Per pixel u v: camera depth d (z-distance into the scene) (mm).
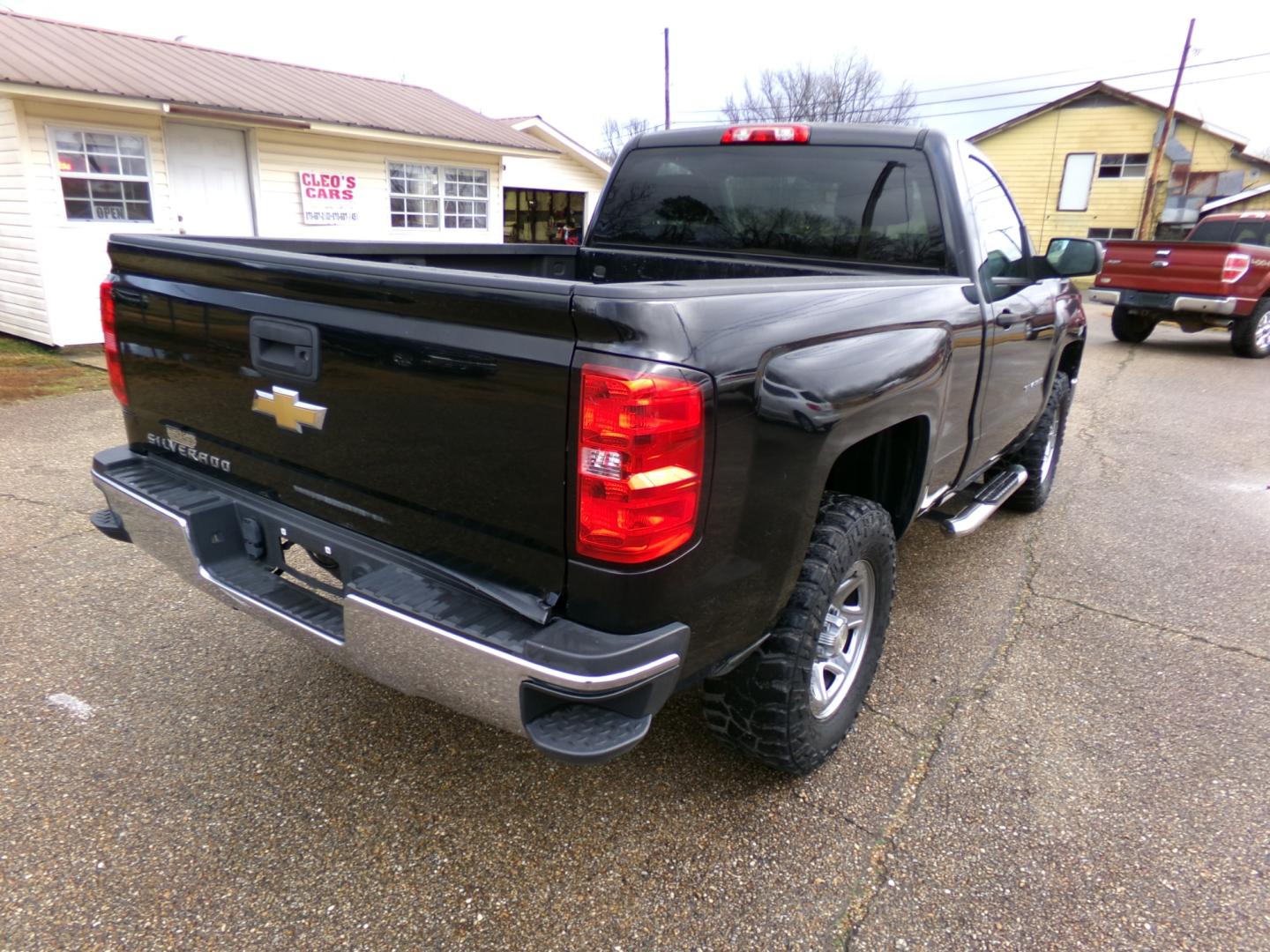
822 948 1988
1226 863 2287
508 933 2000
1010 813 2461
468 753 2662
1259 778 2648
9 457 5410
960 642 3492
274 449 2223
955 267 3096
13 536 4133
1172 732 2889
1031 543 4652
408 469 1939
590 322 1617
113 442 5844
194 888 2094
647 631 1764
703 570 1820
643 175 3871
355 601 1905
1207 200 28578
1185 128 28297
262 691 2941
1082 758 2727
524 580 1835
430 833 2316
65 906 2020
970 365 2980
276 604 2199
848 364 2141
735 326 1817
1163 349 12812
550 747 1708
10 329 9797
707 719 2420
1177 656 3420
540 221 22031
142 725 2727
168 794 2418
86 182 9234
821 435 2027
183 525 2293
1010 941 2020
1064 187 30391
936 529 4852
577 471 1671
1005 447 4074
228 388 2285
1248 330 11609
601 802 2461
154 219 9945
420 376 1850
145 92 9258
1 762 2512
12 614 3393
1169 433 7352
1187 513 5215
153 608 3484
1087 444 6914
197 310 2285
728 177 3602
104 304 2596
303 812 2377
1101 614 3783
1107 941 2027
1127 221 29672
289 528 2232
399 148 12664
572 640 1727
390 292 1855
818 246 3443
